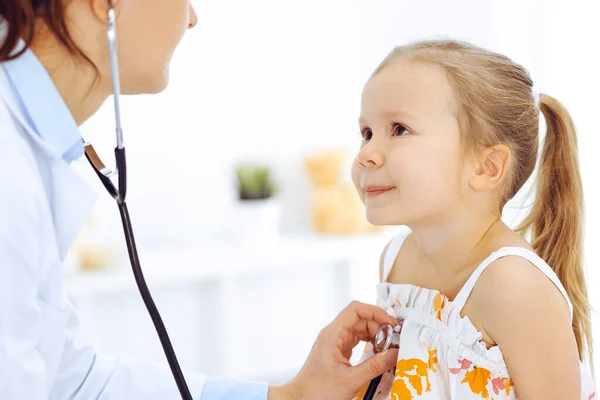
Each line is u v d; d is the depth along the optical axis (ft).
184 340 9.77
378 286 3.52
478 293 2.98
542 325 2.87
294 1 10.86
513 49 7.32
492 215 3.23
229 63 10.48
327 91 11.23
